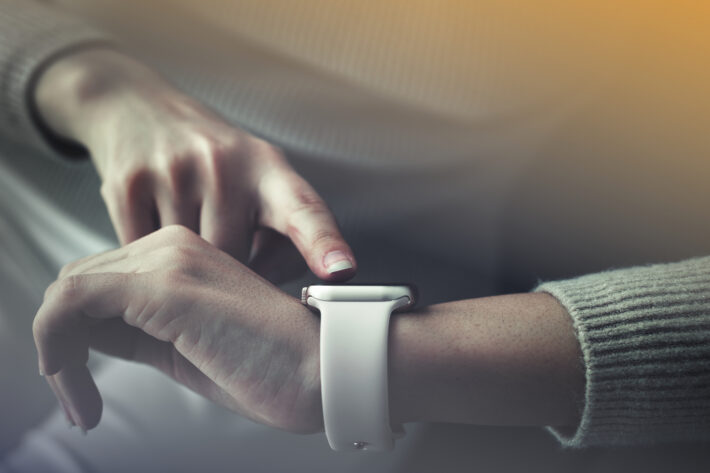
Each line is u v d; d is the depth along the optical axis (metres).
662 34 0.59
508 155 0.55
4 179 0.51
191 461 0.39
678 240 0.54
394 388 0.34
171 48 0.55
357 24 0.57
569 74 0.56
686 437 0.35
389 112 0.53
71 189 0.52
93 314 0.35
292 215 0.39
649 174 0.56
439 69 0.55
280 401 0.34
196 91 0.53
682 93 0.59
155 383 0.42
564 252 0.54
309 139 0.51
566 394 0.34
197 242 0.36
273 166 0.41
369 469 0.40
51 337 0.35
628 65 0.59
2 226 0.49
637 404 0.34
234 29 0.56
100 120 0.45
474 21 0.58
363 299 0.34
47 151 0.49
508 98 0.54
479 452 0.44
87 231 0.50
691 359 0.34
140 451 0.39
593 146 0.59
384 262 0.52
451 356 0.34
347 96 0.53
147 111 0.44
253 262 0.42
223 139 0.42
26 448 0.40
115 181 0.42
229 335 0.34
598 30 0.59
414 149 0.52
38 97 0.47
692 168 0.57
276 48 0.55
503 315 0.35
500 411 0.34
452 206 0.54
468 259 0.53
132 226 0.42
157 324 0.34
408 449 0.42
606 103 0.60
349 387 0.33
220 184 0.41
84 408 0.37
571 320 0.35
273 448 0.40
